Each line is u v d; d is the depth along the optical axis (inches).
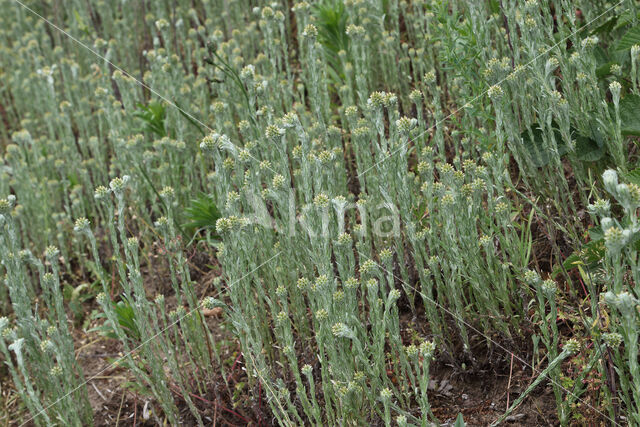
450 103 151.3
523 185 124.6
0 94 233.9
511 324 101.9
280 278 103.9
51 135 188.1
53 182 171.0
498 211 96.7
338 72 180.9
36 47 214.7
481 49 117.7
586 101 115.0
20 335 133.0
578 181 107.7
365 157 115.0
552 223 103.8
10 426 122.4
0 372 134.6
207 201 139.4
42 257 162.6
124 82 169.9
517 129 115.5
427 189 100.0
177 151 155.5
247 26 209.6
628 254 69.4
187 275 114.6
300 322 106.4
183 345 126.3
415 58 159.3
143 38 234.4
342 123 155.3
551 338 100.2
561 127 103.4
